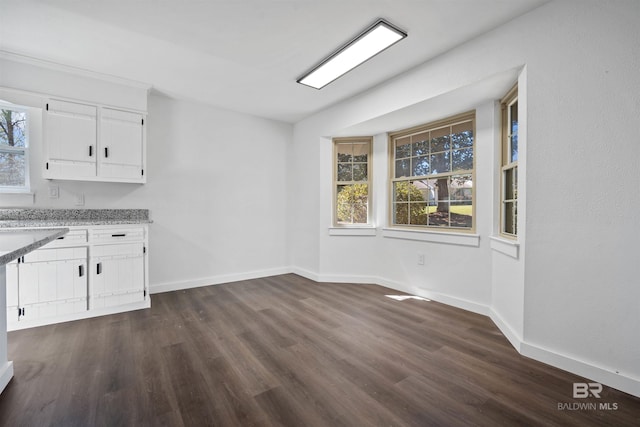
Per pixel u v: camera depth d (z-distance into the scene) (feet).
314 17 6.58
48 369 5.80
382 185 12.27
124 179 9.68
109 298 8.85
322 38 7.39
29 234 4.95
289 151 14.71
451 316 8.78
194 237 12.00
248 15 6.49
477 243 9.02
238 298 10.54
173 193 11.47
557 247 5.97
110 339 7.17
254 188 13.57
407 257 11.30
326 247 12.99
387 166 12.15
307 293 11.18
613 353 5.32
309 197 13.70
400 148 11.91
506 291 7.54
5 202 8.63
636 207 5.09
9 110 8.83
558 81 5.91
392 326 8.04
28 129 8.94
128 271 9.17
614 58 5.26
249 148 13.41
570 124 5.77
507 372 5.79
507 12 6.38
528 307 6.40
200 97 11.32
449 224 10.21
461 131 9.84
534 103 6.25
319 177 13.03
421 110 9.46
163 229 11.27
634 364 5.11
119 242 9.00
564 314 5.89
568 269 5.83
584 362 5.62
